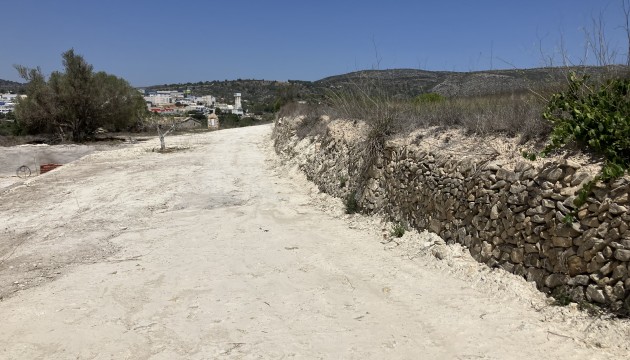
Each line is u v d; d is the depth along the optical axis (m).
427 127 8.47
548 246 4.79
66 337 4.74
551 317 4.37
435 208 6.81
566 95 5.89
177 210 10.73
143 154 21.53
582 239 4.42
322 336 4.52
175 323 4.96
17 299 5.88
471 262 5.76
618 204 4.21
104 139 31.06
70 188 13.76
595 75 5.98
